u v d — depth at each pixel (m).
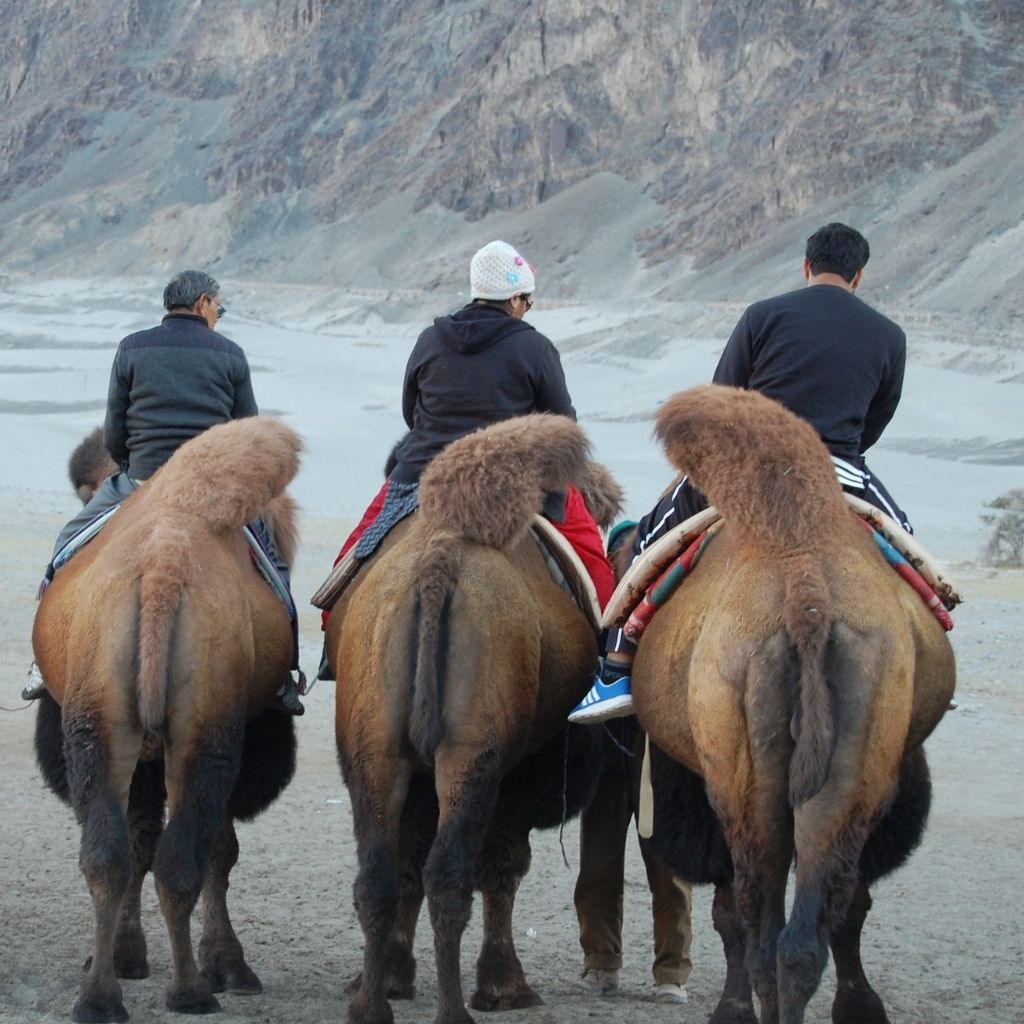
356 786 8.01
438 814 8.65
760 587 7.29
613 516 10.08
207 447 8.96
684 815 8.23
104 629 8.28
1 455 62.00
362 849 7.90
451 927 7.68
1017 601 31.41
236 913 11.18
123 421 10.20
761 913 7.12
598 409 151.50
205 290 10.38
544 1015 8.84
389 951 8.95
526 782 9.02
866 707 7.05
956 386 159.00
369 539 9.05
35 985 8.93
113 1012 8.01
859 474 8.38
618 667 8.40
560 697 8.66
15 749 16.67
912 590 7.90
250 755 9.62
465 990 9.47
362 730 8.01
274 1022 8.42
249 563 9.14
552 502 8.92
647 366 194.12
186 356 10.07
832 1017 8.41
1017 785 16.34
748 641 7.18
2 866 12.07
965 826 14.53
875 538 7.95
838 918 6.94
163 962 9.80
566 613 8.72
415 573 8.11
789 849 7.19
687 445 7.71
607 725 9.59
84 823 8.07
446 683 7.93
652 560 8.24
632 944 10.91
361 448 67.88
